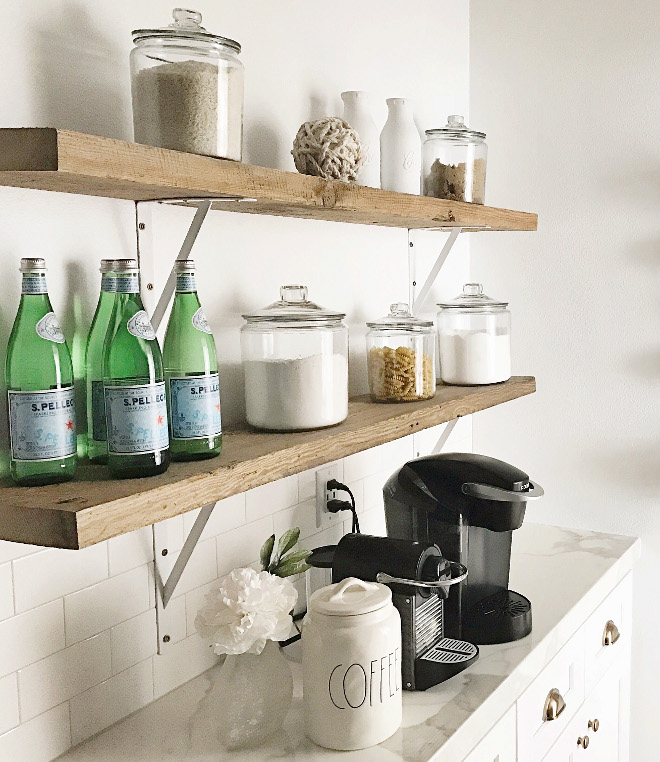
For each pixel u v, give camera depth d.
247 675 1.36
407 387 1.80
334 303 1.94
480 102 2.58
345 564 1.56
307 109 1.81
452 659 1.57
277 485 1.79
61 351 1.12
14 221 1.20
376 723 1.35
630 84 2.36
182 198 1.33
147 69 1.15
